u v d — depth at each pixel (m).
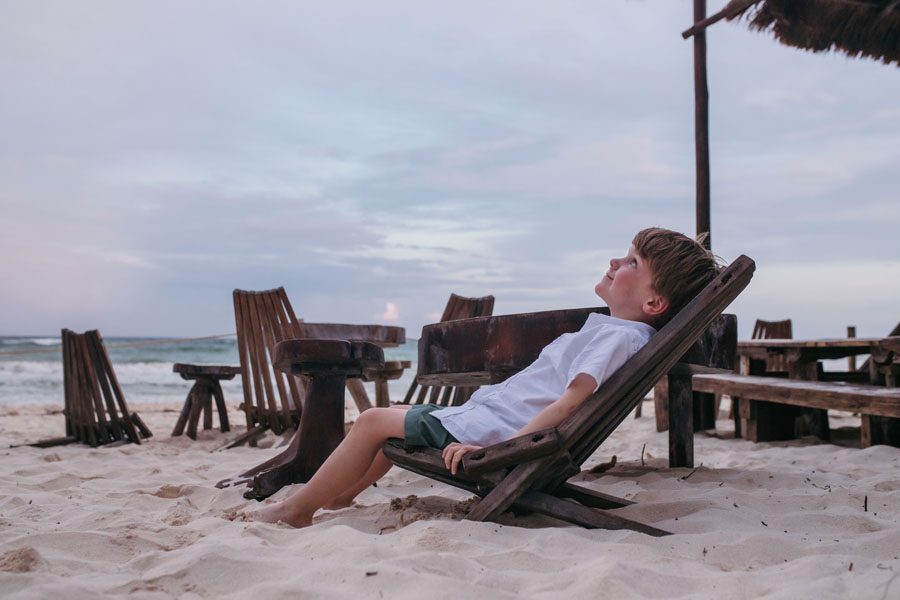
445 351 3.11
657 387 6.43
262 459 4.75
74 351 6.27
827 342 5.97
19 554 1.79
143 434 6.32
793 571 1.71
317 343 3.19
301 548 1.96
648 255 2.33
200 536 2.19
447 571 1.69
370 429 2.39
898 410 4.38
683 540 2.01
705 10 6.75
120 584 1.63
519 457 2.07
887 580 1.59
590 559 1.80
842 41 6.74
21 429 7.75
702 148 6.54
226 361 36.03
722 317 3.20
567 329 2.80
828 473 3.71
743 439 6.00
